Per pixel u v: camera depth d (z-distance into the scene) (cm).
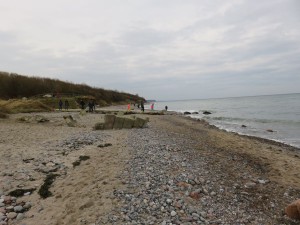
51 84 7538
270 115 4353
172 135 1948
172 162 1082
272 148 1616
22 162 1054
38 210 650
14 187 795
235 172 1029
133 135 1789
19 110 3781
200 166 1066
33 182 841
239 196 782
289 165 1166
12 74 6762
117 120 2206
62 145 1390
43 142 1467
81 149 1309
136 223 580
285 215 668
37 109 4091
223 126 3095
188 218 616
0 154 1166
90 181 837
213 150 1443
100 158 1123
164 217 615
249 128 2864
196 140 1780
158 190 770
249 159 1262
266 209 704
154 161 1079
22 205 677
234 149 1502
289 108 5600
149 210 646
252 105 8231
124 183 817
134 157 1136
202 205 700
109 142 1503
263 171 1066
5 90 6022
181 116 4384
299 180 954
